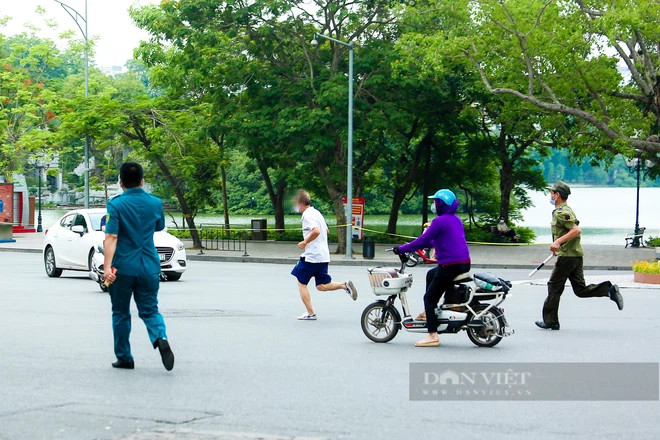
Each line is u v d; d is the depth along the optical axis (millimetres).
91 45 52938
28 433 7281
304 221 15000
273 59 41406
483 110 47094
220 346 12062
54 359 10914
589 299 18734
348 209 36406
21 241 46750
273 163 50031
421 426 7582
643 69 32781
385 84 40625
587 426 7625
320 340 12688
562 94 33938
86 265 23969
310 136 39000
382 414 8039
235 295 19750
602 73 32062
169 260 23938
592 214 99875
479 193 54938
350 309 16781
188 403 8461
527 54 31828
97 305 17328
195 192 43031
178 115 42250
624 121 33844
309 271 15016
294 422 7699
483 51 33188
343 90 37438
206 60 40469
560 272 13852
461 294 12078
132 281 9961
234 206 92750
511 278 26078
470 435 7277
